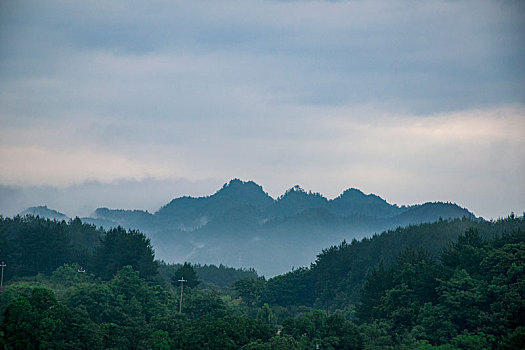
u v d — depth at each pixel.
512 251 178.00
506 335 146.12
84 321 159.12
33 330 145.88
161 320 177.12
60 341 148.88
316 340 150.62
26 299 154.12
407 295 177.00
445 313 160.88
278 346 143.12
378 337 156.50
